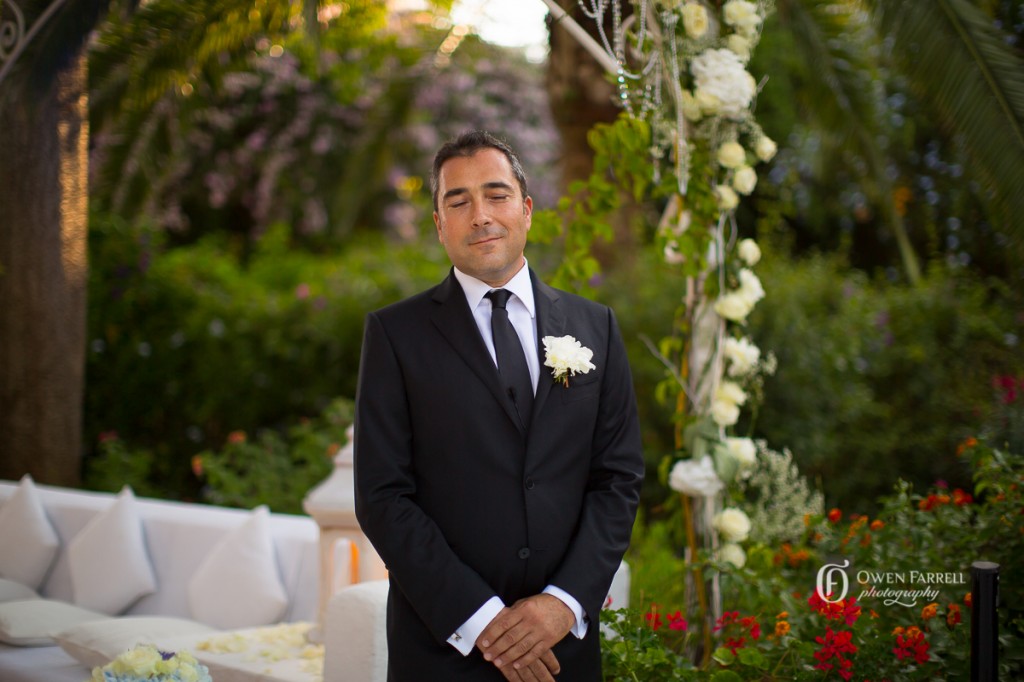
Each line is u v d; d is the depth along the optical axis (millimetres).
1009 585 2924
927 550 2998
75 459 4914
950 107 3439
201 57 4504
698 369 3131
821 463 5375
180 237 9523
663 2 2879
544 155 9109
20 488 3943
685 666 2699
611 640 2725
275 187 9164
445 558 1925
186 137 5945
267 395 6387
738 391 3100
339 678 2596
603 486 2137
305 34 4055
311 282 7047
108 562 3605
